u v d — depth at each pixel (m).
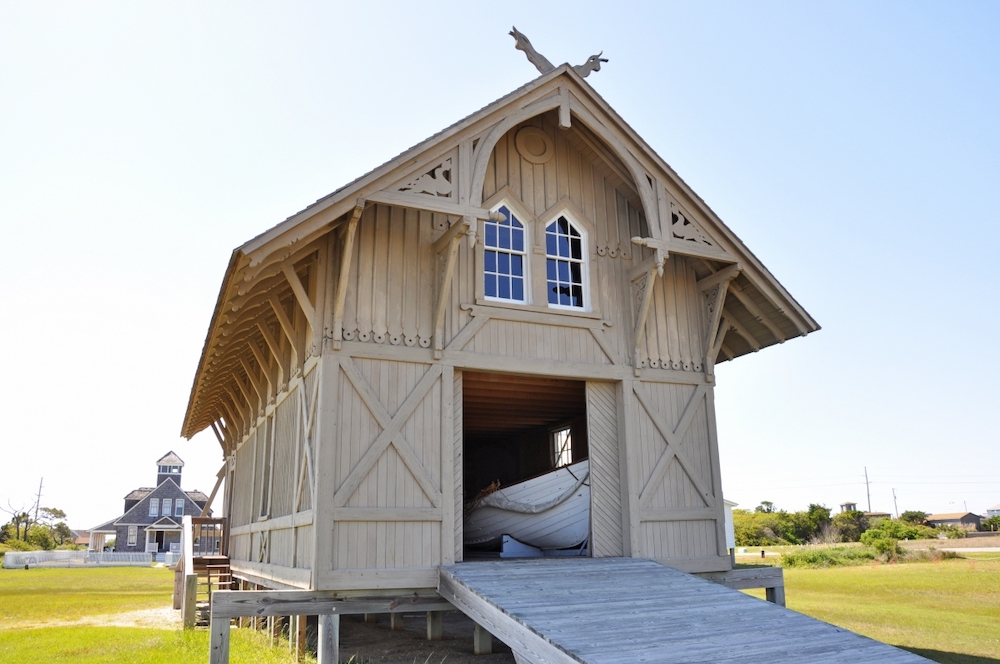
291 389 10.91
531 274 10.70
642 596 7.68
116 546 66.56
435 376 9.65
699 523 10.94
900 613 15.41
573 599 7.47
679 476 10.95
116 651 11.51
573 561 9.54
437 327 9.69
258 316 11.03
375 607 8.73
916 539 49.16
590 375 10.67
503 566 9.02
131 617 17.11
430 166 9.27
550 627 6.47
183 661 10.41
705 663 5.72
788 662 5.83
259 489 13.44
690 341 11.62
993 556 35.41
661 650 5.97
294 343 10.20
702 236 10.90
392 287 9.71
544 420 15.75
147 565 54.88
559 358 10.53
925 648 11.34
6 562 50.78
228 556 18.12
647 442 10.84
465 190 9.38
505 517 12.32
